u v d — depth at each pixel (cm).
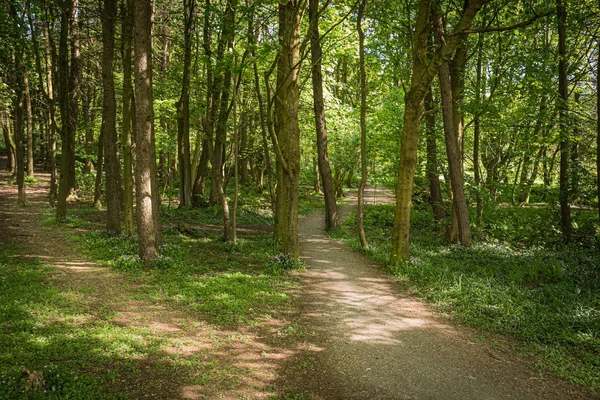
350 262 1269
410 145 1146
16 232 1445
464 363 629
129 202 1434
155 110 2323
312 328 750
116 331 665
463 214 1399
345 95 2925
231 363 599
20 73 1822
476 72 1731
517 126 1566
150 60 1212
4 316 683
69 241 1340
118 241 1334
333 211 1906
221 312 791
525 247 1484
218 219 2127
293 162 1187
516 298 871
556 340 698
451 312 840
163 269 1062
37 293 814
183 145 2378
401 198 1166
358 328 757
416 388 555
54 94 2092
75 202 2506
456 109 1484
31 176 3212
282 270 1132
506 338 721
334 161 2581
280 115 1455
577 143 1684
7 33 1388
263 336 703
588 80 1920
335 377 578
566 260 1166
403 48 1555
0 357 539
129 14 1362
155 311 779
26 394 456
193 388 524
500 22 1472
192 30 1716
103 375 530
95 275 982
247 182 3447
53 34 1830
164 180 2883
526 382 576
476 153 1717
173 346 636
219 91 1861
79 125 2466
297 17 1161
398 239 1174
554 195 1664
